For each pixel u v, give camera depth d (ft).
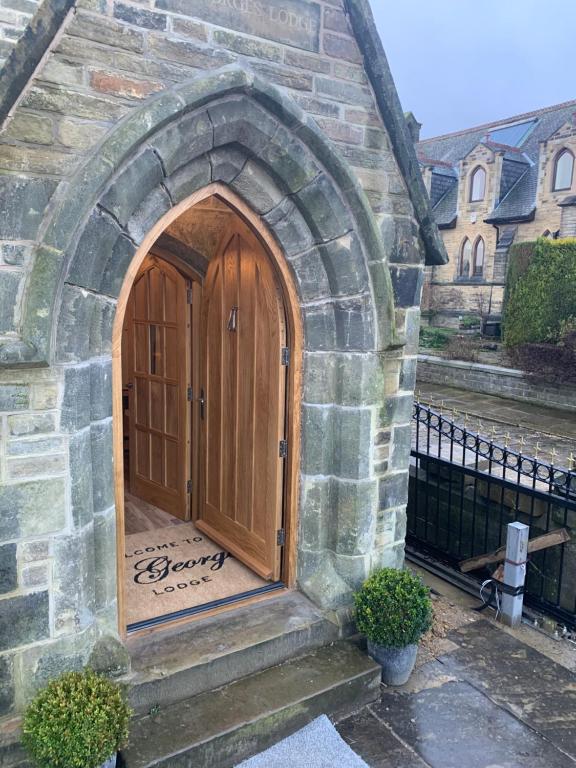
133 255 9.71
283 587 13.41
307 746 10.53
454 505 20.70
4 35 9.10
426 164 68.95
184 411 17.01
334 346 12.19
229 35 9.74
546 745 10.88
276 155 10.44
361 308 11.81
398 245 12.31
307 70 10.66
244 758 10.28
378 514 13.05
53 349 8.79
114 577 10.44
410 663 12.25
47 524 9.22
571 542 17.16
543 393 41.16
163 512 18.33
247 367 13.73
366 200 11.23
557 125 65.16
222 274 14.35
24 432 8.86
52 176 8.55
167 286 17.17
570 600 17.30
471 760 10.48
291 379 12.48
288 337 12.42
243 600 12.87
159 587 13.56
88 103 8.71
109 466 10.06
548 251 43.70
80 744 8.09
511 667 13.12
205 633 11.69
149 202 9.70
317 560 12.98
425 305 66.80
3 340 8.48
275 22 10.19
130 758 9.41
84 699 8.56
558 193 54.34
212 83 9.29
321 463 12.57
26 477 8.98
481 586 15.55
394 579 12.21
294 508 12.98
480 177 62.13
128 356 19.58
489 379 45.21
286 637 11.83
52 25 8.07
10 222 8.35
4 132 8.20
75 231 8.63
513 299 45.91
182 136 9.41
